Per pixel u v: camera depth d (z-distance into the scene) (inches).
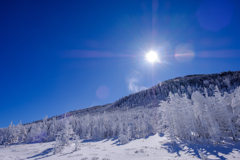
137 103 5108.3
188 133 847.7
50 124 2987.2
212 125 687.1
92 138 1958.7
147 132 1443.2
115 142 1315.2
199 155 547.5
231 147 587.2
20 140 2399.1
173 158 532.4
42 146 1503.4
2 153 1170.0
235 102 705.6
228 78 3250.5
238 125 711.7
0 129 2883.9
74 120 3068.4
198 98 871.7
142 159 550.3
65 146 1245.1
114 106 6486.2
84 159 640.4
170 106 999.6
